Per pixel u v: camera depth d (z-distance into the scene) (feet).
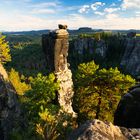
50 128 71.05
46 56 145.59
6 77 112.47
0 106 94.99
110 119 143.64
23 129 97.86
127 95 69.36
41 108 102.37
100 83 139.44
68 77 147.23
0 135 88.69
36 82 119.44
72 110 142.92
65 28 145.59
